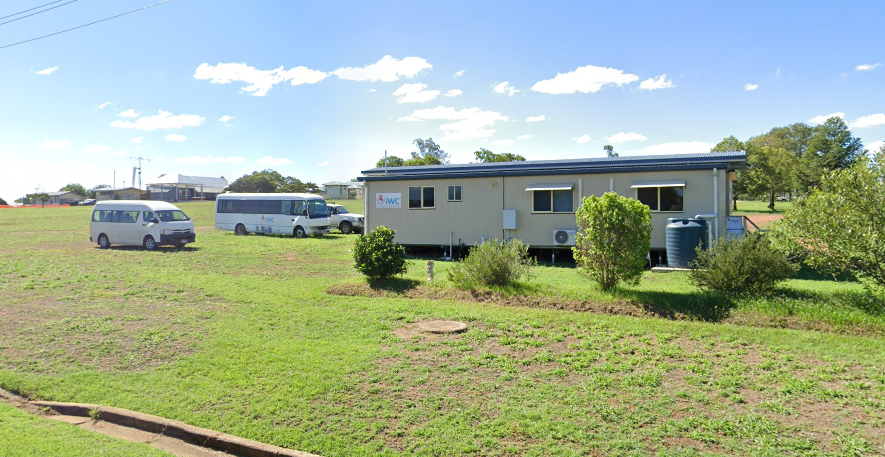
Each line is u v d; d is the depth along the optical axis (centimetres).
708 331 766
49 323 902
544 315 890
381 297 1095
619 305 931
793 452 429
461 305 996
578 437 462
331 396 567
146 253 1977
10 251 2050
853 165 923
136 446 470
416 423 503
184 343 777
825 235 890
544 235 1755
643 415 503
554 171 1730
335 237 2691
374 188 1991
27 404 591
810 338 718
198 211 5066
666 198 1606
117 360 711
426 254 1977
